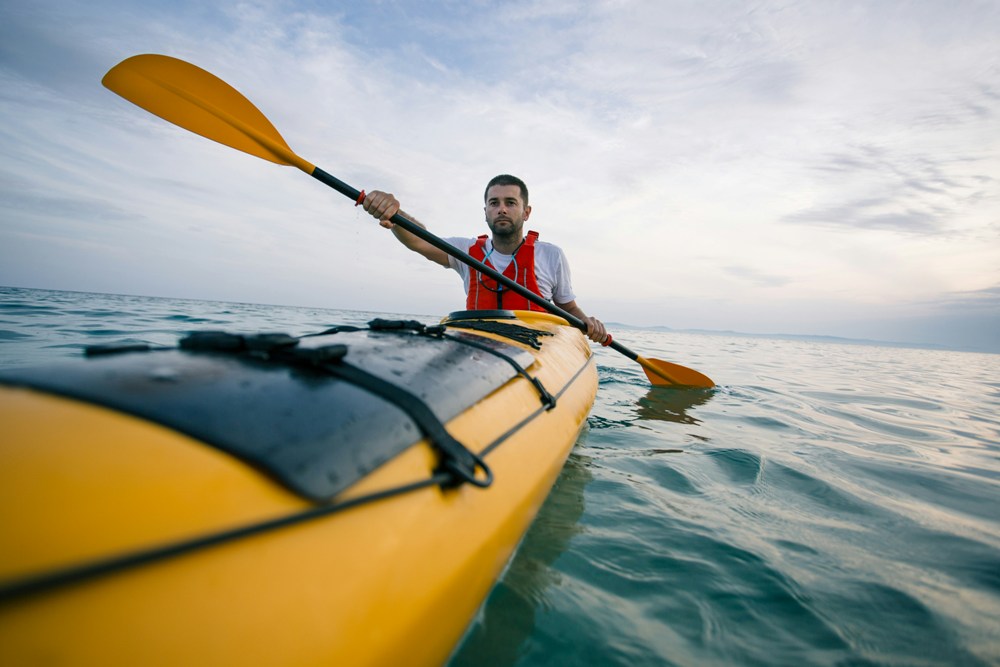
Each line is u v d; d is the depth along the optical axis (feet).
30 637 1.35
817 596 4.30
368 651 2.07
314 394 2.69
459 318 8.59
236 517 1.88
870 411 14.38
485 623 3.62
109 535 1.58
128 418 2.05
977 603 4.29
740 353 41.73
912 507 6.47
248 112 7.20
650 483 6.77
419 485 2.78
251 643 1.72
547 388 6.02
